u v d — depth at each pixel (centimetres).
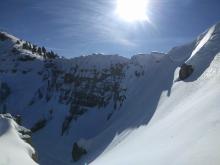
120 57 12912
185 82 6519
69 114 11794
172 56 9475
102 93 11769
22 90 14862
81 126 10775
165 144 3434
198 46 8088
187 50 8925
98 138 8406
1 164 2483
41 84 14838
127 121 8019
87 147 8094
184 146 2825
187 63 6938
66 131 10850
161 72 9262
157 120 5612
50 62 16125
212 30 7988
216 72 5606
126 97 10594
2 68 16925
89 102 11806
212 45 7056
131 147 4750
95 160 6344
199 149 2477
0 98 14662
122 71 12031
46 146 10088
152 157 3172
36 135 11344
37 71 16000
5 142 3344
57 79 14238
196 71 6531
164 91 7275
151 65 11062
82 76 13175
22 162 2700
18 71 16425
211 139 2531
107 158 5212
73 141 10038
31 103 13862
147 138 4503
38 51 19162
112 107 10894
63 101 12850
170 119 4650
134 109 8662
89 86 12488
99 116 10869
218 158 2131
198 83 5800
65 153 9231
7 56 18238
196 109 3909
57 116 12075
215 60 6197
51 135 11025
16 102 14200
